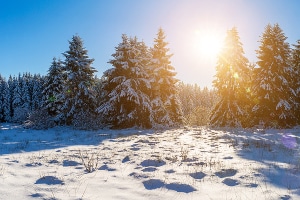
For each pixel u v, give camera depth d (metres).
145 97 26.64
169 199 5.35
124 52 27.50
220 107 28.81
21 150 12.19
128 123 26.42
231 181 6.42
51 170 7.91
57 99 29.67
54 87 39.34
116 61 27.11
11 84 64.69
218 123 28.41
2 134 20.88
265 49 28.00
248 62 29.27
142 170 7.77
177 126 27.89
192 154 10.52
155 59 30.22
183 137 17.48
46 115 27.64
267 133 20.17
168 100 29.25
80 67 29.22
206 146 13.01
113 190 5.96
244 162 8.73
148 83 26.80
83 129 24.30
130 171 7.75
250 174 7.03
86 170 7.84
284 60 27.72
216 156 10.02
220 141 14.91
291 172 7.18
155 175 7.11
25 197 5.41
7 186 6.12
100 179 6.88
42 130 24.88
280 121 26.61
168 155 10.23
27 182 6.53
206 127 27.91
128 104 26.67
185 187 5.99
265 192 5.61
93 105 29.25
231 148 12.14
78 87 28.69
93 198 5.41
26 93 60.72
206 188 6.02
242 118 27.73
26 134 20.78
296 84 28.98
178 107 30.36
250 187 6.00
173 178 6.78
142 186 6.25
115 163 8.89
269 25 28.61
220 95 29.38
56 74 39.91
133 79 26.52
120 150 11.93
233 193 5.63
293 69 28.64
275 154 10.39
